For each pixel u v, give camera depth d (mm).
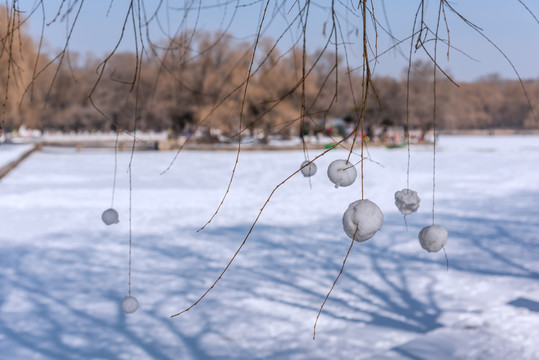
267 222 12023
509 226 11164
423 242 1357
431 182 20797
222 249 9242
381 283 7070
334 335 5207
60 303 6289
